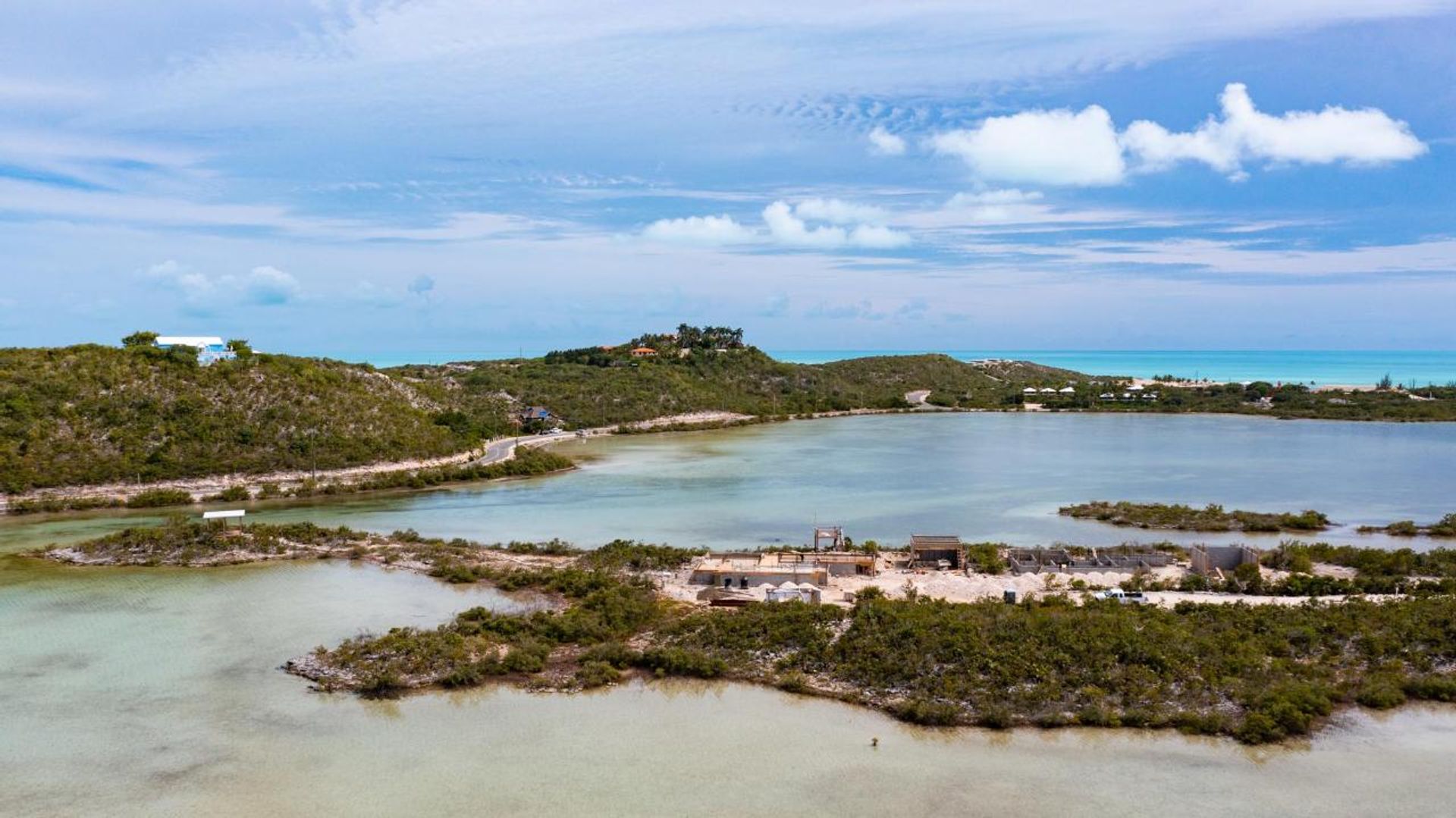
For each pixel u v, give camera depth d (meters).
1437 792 35.97
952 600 58.81
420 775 37.47
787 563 68.00
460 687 46.19
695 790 36.28
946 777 37.31
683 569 68.44
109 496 100.31
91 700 44.66
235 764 38.28
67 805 35.12
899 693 44.91
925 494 108.38
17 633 54.53
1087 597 58.38
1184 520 89.69
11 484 97.81
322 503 103.19
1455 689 44.00
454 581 66.50
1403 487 111.56
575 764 38.41
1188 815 34.44
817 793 36.06
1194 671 45.66
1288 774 37.44
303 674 47.84
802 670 47.81
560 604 60.94
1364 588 61.50
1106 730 41.47
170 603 60.72
